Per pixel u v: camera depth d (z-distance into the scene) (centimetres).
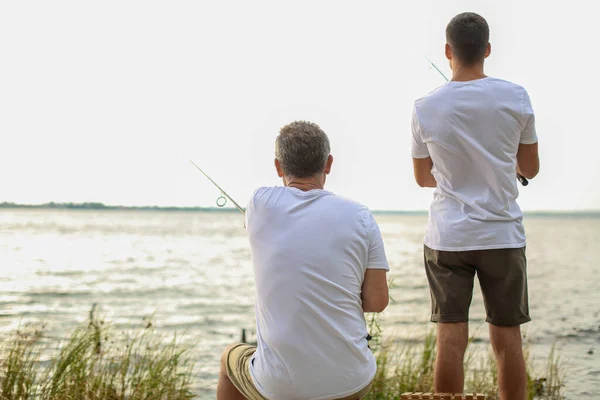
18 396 461
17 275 4088
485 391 538
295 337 263
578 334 1213
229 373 293
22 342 530
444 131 326
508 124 319
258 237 278
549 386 602
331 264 268
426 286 3294
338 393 264
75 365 499
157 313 2327
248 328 1841
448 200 334
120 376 530
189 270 4819
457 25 332
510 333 324
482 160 321
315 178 288
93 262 5509
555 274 3950
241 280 4038
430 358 586
